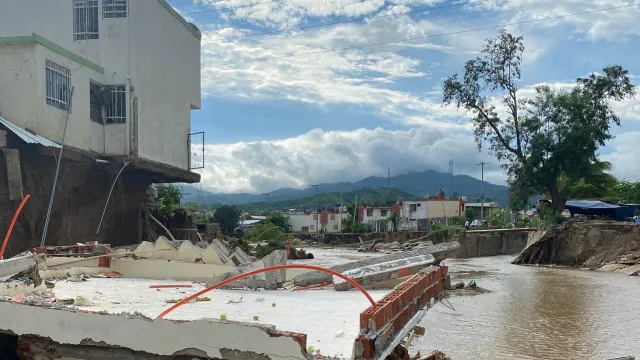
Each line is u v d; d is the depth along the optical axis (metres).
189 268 10.74
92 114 22.36
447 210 85.88
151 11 24.83
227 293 8.38
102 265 11.27
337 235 72.38
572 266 37.75
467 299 20.97
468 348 13.35
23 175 17.73
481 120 52.38
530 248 40.78
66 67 20.02
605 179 55.38
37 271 7.07
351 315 6.29
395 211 91.56
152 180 28.16
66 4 23.05
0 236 16.75
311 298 7.78
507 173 52.25
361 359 4.05
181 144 28.44
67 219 19.80
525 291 23.59
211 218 75.25
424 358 8.12
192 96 30.20
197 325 4.50
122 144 22.59
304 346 4.14
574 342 14.16
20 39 18.30
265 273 8.98
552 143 48.91
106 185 22.77
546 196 61.91
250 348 4.29
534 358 12.57
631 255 34.22
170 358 4.62
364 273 8.59
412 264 8.77
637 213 45.25
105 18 22.88
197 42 31.11
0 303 5.34
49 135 18.84
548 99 49.69
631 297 21.95
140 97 23.44
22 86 18.36
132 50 22.94
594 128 47.94
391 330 4.76
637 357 12.71
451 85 52.00
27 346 5.22
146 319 4.73
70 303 6.71
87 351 5.00
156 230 32.38
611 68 48.66
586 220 44.06
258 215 119.94
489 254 50.16
